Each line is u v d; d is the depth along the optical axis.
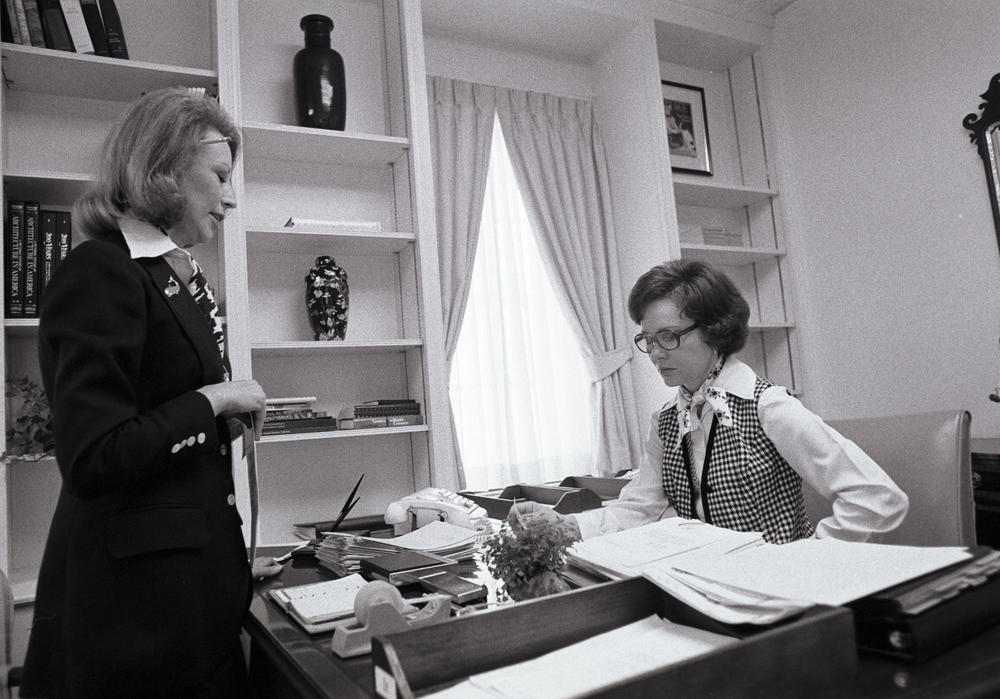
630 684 0.57
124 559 1.00
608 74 4.18
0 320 2.38
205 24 3.21
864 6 3.89
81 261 1.02
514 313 3.82
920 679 0.66
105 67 2.71
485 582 1.21
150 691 1.01
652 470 1.76
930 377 3.60
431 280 3.20
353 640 0.87
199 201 1.20
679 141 4.43
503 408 3.71
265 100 3.34
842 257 4.03
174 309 1.11
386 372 3.39
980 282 3.38
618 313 4.00
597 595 0.83
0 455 2.29
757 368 4.43
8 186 2.63
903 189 3.71
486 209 3.87
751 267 4.51
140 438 0.96
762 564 0.89
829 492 1.43
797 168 4.29
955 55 3.47
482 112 3.85
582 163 4.13
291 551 1.69
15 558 2.64
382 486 3.34
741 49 4.41
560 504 2.00
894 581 0.76
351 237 3.10
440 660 0.71
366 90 3.54
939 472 1.50
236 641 1.11
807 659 0.65
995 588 0.79
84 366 0.96
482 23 3.84
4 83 2.75
